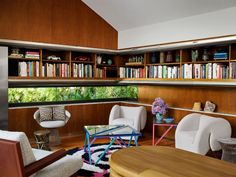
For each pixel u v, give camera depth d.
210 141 4.09
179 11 5.16
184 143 4.30
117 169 2.18
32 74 5.59
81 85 6.68
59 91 6.34
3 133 2.46
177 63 5.73
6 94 4.88
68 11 5.93
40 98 6.05
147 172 2.04
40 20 5.52
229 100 5.11
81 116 6.29
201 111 5.32
